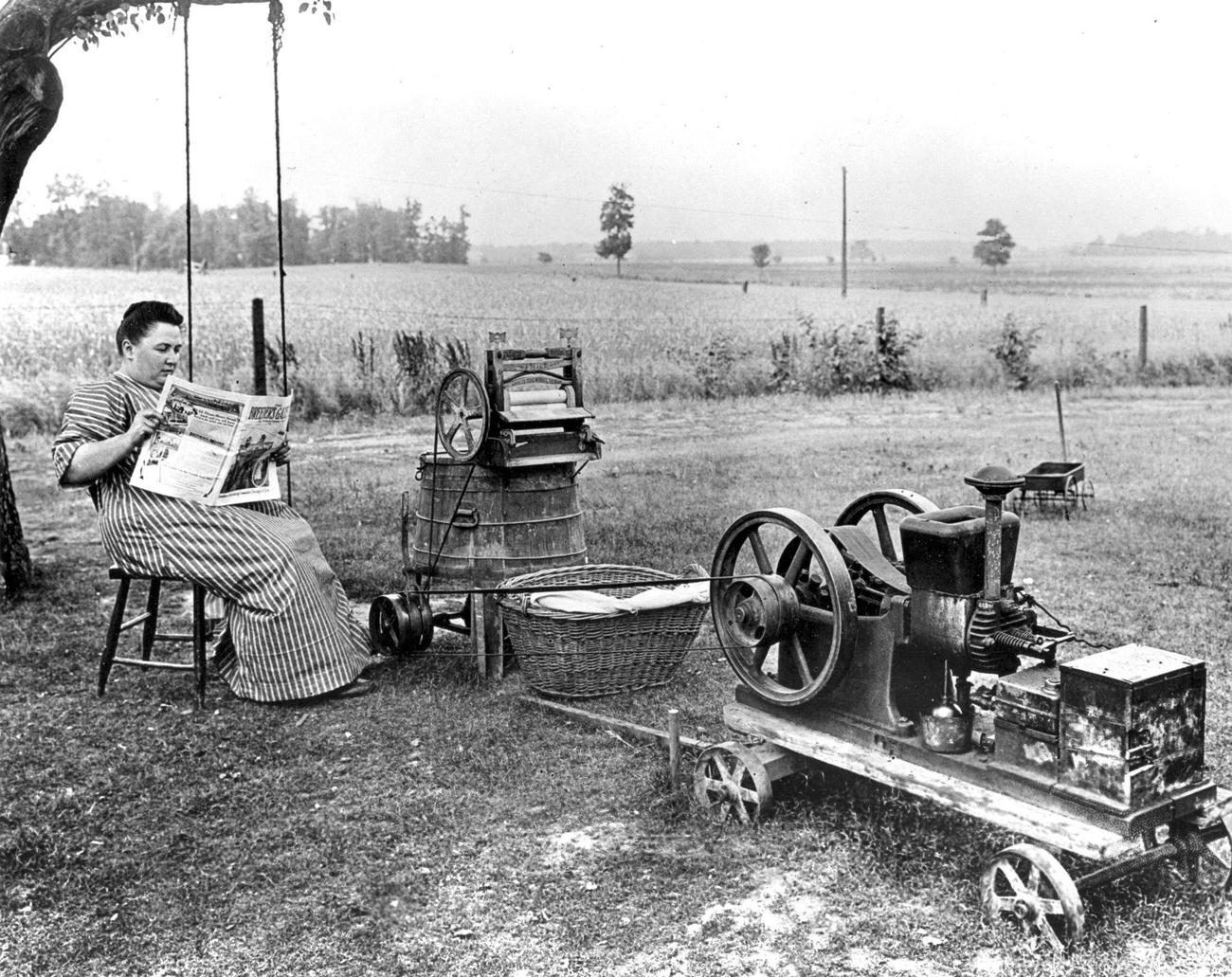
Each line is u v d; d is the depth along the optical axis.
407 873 4.36
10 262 41.47
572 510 6.93
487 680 6.56
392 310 31.36
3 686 6.50
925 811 4.71
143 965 3.79
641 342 26.25
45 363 21.14
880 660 4.47
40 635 7.52
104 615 8.03
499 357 6.65
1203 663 3.88
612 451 15.53
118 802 5.00
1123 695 3.69
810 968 3.66
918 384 23.89
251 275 44.34
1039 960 3.62
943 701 4.49
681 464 14.15
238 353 22.31
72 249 44.81
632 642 6.16
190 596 8.57
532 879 4.29
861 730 4.51
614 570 6.83
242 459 6.18
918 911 3.98
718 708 6.02
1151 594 8.05
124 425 6.05
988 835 4.45
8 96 7.84
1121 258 65.19
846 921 3.92
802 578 4.95
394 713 6.05
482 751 5.54
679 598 6.22
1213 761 5.04
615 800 4.97
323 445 16.20
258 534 6.12
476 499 6.73
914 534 4.29
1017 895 3.78
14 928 4.01
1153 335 29.59
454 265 52.25
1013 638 4.10
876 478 13.08
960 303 37.66
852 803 4.82
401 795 5.06
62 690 6.43
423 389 19.39
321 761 5.45
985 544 4.18
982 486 4.10
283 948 3.87
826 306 35.41
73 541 10.59
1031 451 15.11
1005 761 4.08
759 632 4.75
